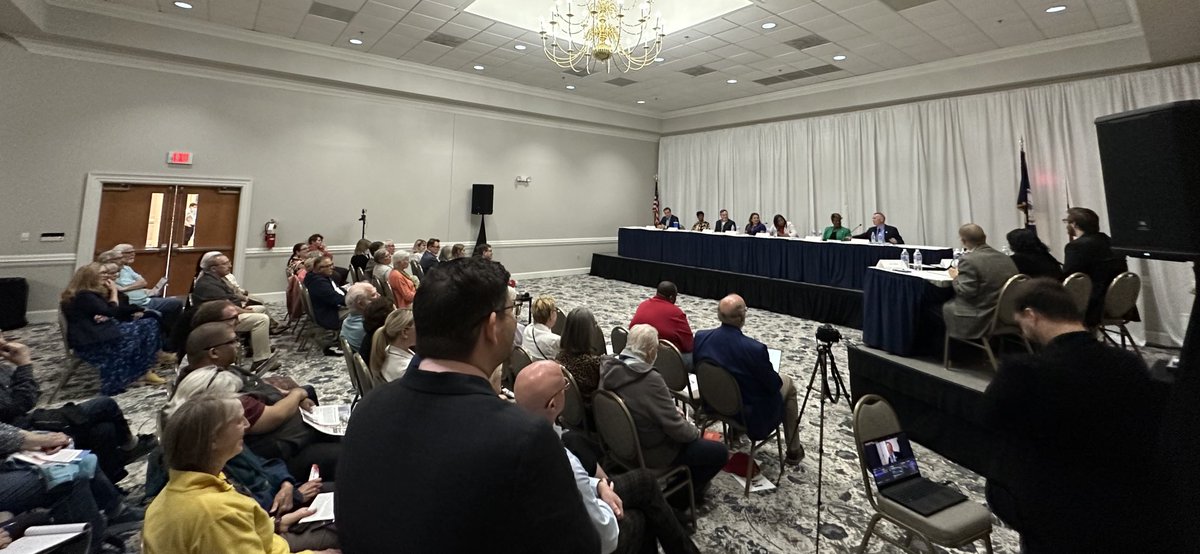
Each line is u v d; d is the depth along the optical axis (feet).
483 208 29.04
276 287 23.77
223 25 20.40
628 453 6.91
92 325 11.46
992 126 22.38
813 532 7.10
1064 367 4.14
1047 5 16.79
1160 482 2.81
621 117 35.04
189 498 3.95
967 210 23.17
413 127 27.61
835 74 25.50
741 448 9.62
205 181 21.71
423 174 28.07
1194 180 3.58
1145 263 17.95
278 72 22.45
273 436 6.72
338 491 2.62
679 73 26.17
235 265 22.68
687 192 36.91
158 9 18.80
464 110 29.37
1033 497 4.23
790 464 9.02
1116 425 3.85
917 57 22.47
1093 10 17.07
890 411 6.41
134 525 6.57
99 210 19.57
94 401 7.41
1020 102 21.49
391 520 2.33
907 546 6.71
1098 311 11.26
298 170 24.14
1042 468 4.19
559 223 34.04
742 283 24.57
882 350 11.30
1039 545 4.30
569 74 27.07
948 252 18.16
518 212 32.01
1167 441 2.72
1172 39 15.23
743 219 33.14
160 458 6.03
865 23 18.88
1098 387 3.96
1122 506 3.75
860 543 6.79
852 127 27.48
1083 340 4.27
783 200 30.81
